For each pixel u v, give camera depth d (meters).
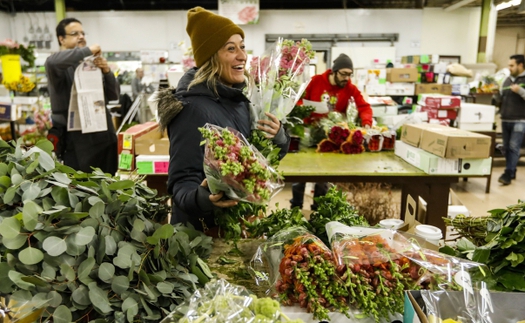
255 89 1.78
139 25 8.66
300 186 3.75
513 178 5.70
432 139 2.60
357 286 1.08
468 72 6.31
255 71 1.84
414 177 2.62
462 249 1.39
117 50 8.77
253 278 1.29
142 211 1.33
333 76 3.67
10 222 0.98
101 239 1.08
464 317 0.98
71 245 1.02
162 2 8.52
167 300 1.08
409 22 8.35
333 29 8.46
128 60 8.78
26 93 5.29
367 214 3.20
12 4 8.48
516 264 1.18
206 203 1.27
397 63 8.05
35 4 8.55
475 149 2.47
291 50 1.87
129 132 2.76
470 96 6.44
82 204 1.14
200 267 1.22
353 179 2.64
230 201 1.25
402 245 1.18
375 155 3.18
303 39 1.91
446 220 1.58
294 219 1.52
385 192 3.80
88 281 1.00
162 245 1.19
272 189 1.21
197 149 1.48
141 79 7.22
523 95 4.98
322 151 3.30
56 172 1.20
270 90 1.77
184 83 1.64
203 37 1.59
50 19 8.66
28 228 0.99
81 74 2.86
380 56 8.30
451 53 8.47
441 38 8.41
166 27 8.65
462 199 4.78
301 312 1.08
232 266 1.39
